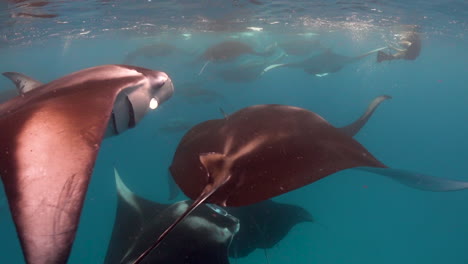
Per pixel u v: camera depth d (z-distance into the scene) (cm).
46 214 132
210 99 1578
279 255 1227
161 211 438
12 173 149
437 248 1412
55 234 126
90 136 178
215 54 1551
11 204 135
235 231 415
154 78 337
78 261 1220
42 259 118
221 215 427
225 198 244
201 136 340
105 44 3072
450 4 1204
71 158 160
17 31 1642
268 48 1712
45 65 6075
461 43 2483
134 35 2342
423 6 1255
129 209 455
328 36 2556
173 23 1767
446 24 1638
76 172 152
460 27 1723
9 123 190
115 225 444
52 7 1165
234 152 276
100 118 198
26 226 127
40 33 1811
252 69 1675
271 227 550
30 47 2572
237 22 1767
